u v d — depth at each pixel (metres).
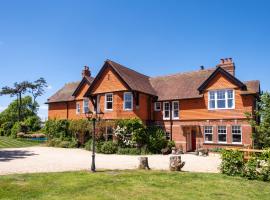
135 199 10.91
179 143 32.88
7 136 58.28
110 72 34.16
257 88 29.59
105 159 23.33
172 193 11.78
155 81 38.84
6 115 78.00
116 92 33.22
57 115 43.91
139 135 29.72
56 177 14.37
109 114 33.53
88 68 43.03
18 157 24.16
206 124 31.38
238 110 29.42
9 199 10.79
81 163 20.38
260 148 25.67
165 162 21.50
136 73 38.06
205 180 14.16
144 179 14.09
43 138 47.25
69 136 38.06
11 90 72.50
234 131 29.66
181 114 33.28
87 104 39.38
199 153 27.95
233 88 29.92
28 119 56.69
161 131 32.28
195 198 11.18
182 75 37.38
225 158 16.16
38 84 76.69
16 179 13.76
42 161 21.41
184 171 16.94
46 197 11.05
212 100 31.36
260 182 14.23
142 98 33.53
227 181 14.06
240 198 11.39
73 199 10.82
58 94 45.59
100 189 12.20
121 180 13.83
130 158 24.28
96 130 32.06
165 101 34.34
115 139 30.69
